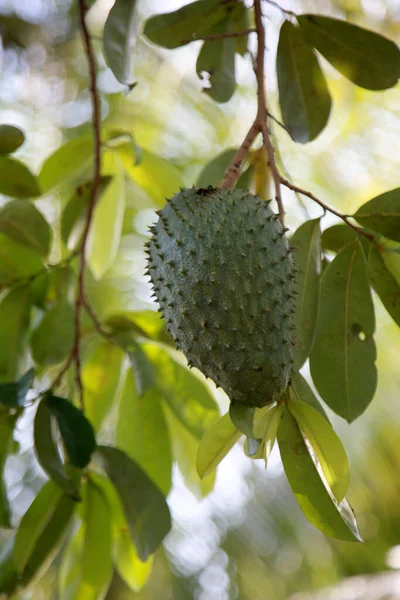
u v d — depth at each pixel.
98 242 4.13
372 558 4.63
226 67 3.69
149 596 4.71
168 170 4.04
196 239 2.46
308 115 3.49
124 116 4.99
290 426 2.68
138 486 3.34
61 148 3.95
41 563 3.34
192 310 2.40
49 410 3.07
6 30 5.31
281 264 2.49
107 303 4.68
